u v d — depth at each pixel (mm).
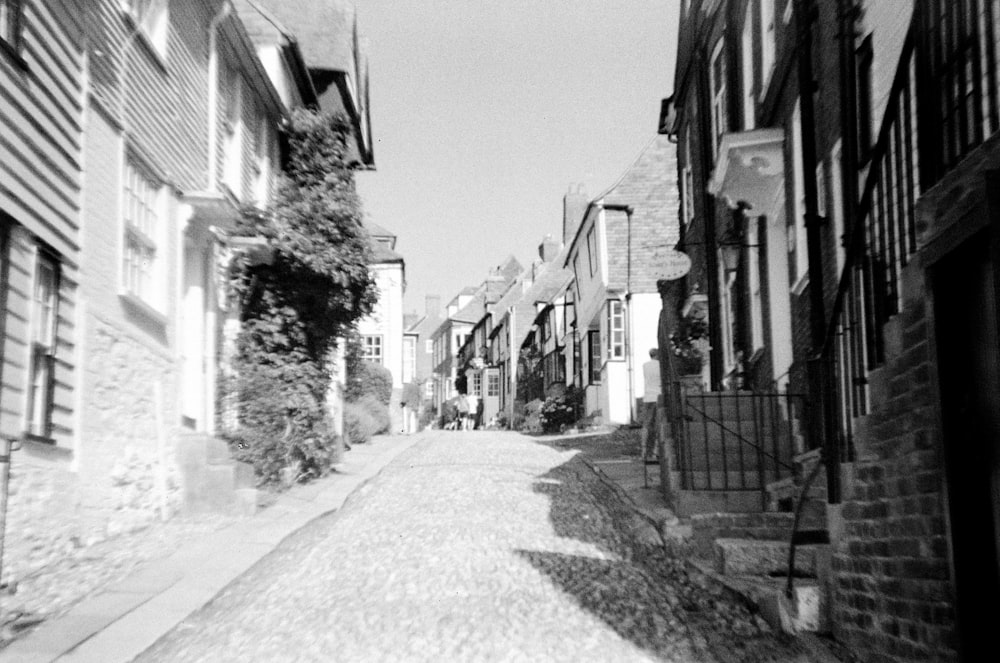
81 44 10539
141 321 12266
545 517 13172
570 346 42625
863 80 10156
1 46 8609
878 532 6688
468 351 79250
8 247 8844
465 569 10008
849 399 7531
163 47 13148
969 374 5547
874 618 6750
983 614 5426
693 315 20359
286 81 19625
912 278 6195
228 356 16000
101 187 11039
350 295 16969
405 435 31359
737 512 10867
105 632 7570
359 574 9836
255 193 17625
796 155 12742
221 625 7969
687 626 7910
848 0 10359
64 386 10031
